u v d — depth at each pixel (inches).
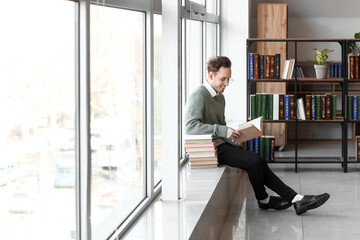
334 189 241.9
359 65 278.2
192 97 200.7
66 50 102.7
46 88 94.1
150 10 158.1
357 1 383.2
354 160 283.7
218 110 206.2
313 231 180.5
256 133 196.2
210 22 282.8
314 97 279.1
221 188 186.1
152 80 161.3
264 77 279.4
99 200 117.6
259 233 179.8
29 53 87.8
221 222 185.3
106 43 118.7
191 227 131.6
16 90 83.4
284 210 207.6
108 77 122.0
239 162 198.7
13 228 82.5
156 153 176.4
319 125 406.3
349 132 400.8
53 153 96.9
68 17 103.2
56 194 98.5
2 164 78.9
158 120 177.2
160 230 129.9
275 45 337.7
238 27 315.0
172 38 151.8
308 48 399.9
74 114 107.0
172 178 156.9
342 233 177.9
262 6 338.3
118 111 133.1
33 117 89.0
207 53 292.4
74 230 107.3
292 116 279.1
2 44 79.4
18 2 84.4
